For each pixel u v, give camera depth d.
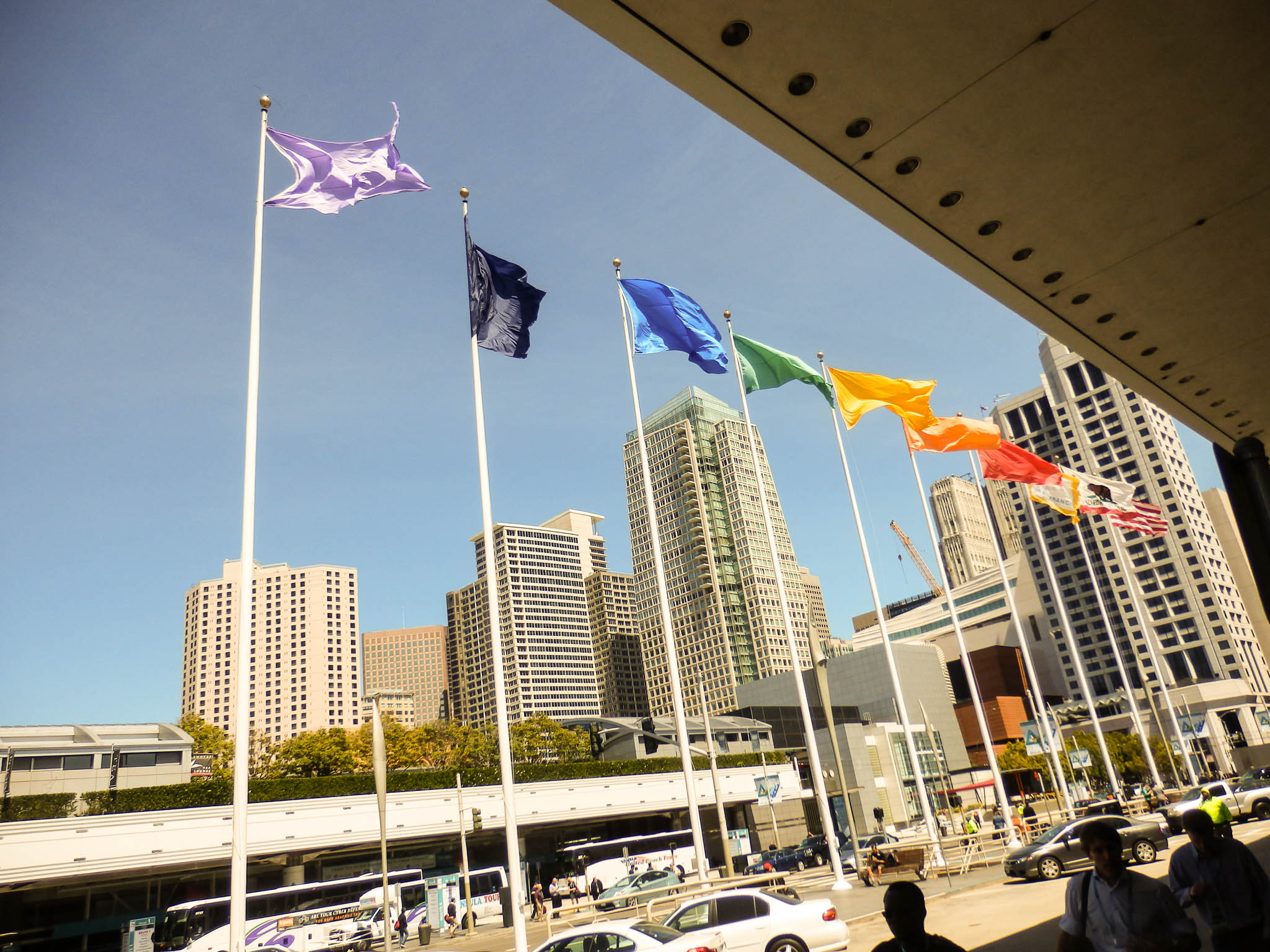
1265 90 6.25
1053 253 8.05
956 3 5.30
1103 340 9.88
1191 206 7.53
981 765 126.44
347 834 48.06
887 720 115.94
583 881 50.06
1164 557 142.25
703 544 198.88
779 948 14.83
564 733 82.69
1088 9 5.41
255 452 17.77
